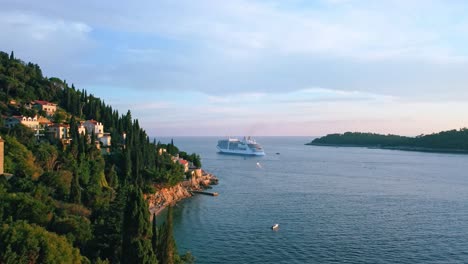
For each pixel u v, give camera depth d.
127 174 130.88
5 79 175.00
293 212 129.62
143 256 53.53
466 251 89.81
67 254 48.34
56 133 142.00
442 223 115.06
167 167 161.38
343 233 104.38
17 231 47.88
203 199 153.00
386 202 148.00
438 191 174.25
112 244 60.50
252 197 158.00
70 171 101.12
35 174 93.56
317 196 160.88
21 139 115.88
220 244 94.88
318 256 86.62
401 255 87.25
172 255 59.75
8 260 43.31
